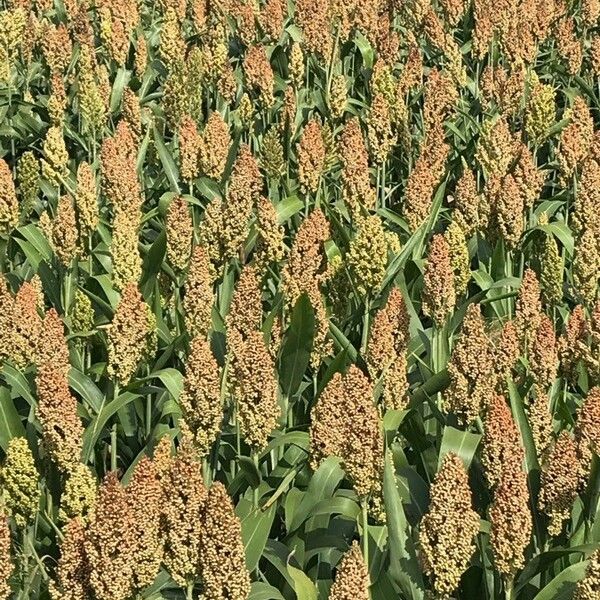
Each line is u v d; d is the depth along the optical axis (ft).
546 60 54.24
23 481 18.76
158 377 24.62
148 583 15.53
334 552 21.24
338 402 19.89
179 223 26.96
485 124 36.63
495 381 20.89
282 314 25.16
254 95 45.78
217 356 26.03
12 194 31.53
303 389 26.14
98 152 43.06
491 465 18.04
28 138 45.96
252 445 20.43
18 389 23.29
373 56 50.14
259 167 39.24
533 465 19.63
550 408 23.91
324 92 46.24
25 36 48.88
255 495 20.99
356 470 17.83
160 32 54.24
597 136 34.91
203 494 15.46
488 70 44.91
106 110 42.34
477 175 40.32
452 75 47.75
